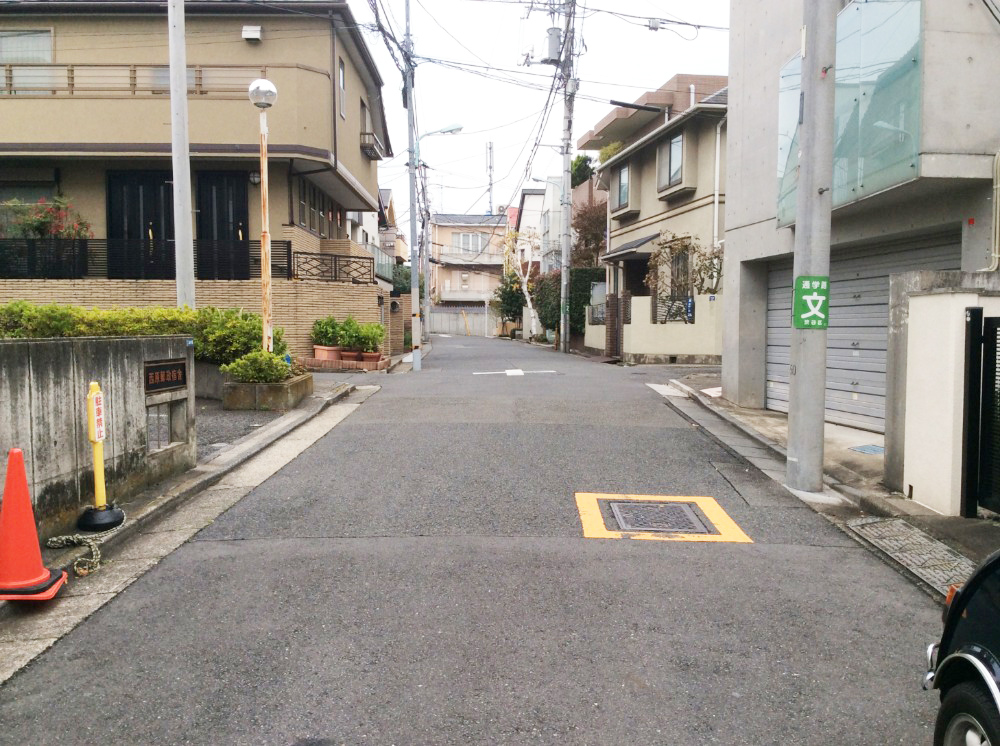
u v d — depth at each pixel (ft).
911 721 11.11
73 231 57.98
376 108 82.38
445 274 212.02
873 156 27.27
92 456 19.15
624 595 15.66
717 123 69.92
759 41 39.27
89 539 17.51
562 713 11.18
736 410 39.96
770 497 23.84
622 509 22.06
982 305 20.42
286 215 60.70
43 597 14.64
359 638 13.53
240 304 57.72
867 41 27.86
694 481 25.49
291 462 27.53
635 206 87.45
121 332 39.55
